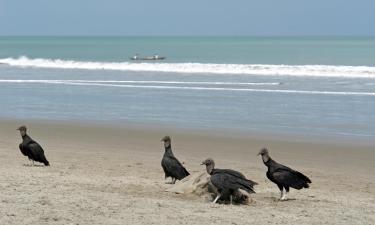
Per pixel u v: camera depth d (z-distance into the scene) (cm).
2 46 15625
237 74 4359
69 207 973
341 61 6862
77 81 3978
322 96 3080
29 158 1474
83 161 1598
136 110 2656
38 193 1072
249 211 1002
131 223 890
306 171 1542
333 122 2317
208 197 1102
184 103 2867
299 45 14588
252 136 2048
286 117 2444
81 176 1334
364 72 4269
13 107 2775
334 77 4066
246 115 2500
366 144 1902
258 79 4003
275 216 973
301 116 2467
